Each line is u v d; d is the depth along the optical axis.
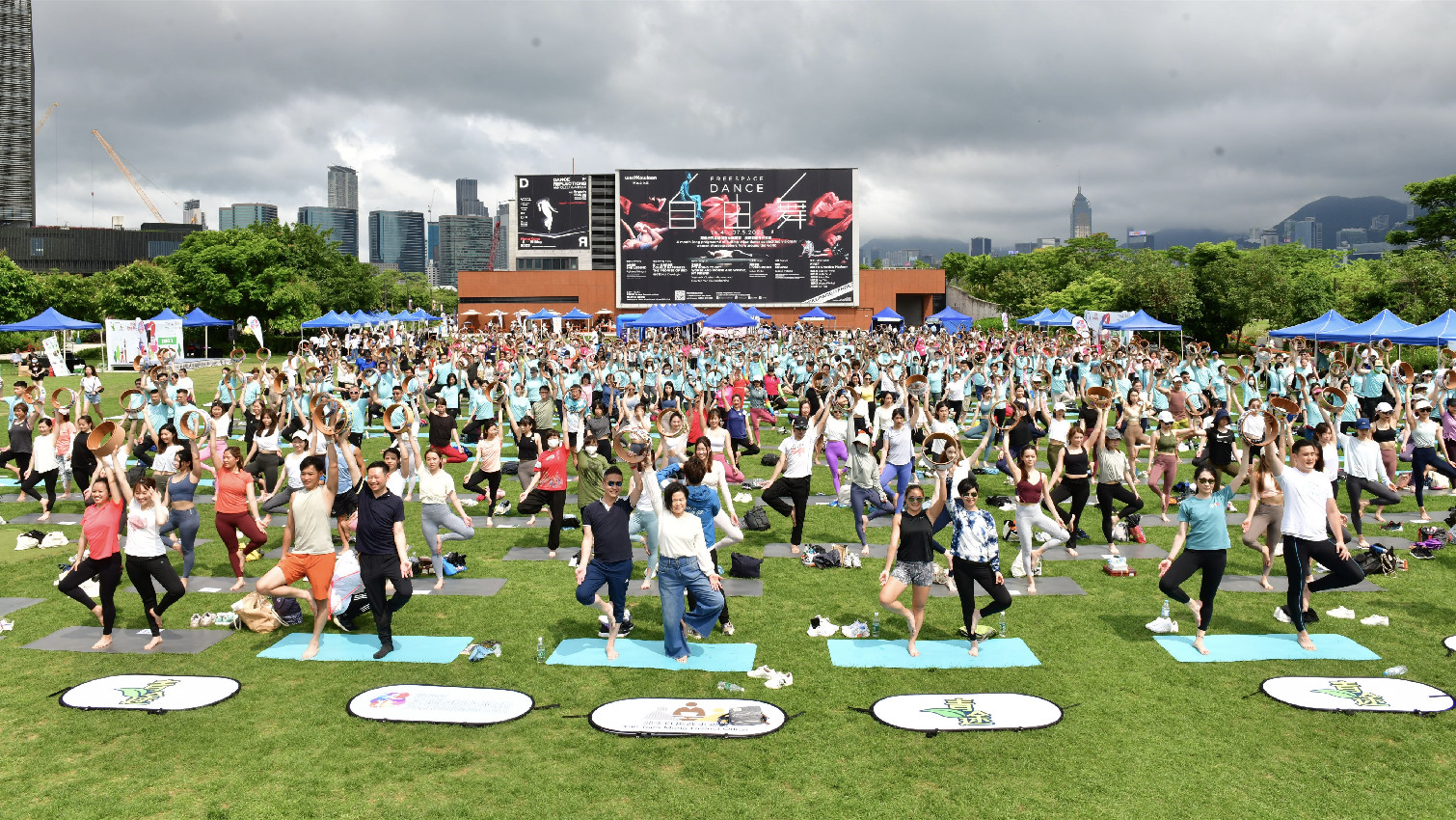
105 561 7.82
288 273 60.88
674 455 11.39
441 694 6.88
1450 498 13.49
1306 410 15.30
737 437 17.17
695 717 6.46
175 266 59.81
